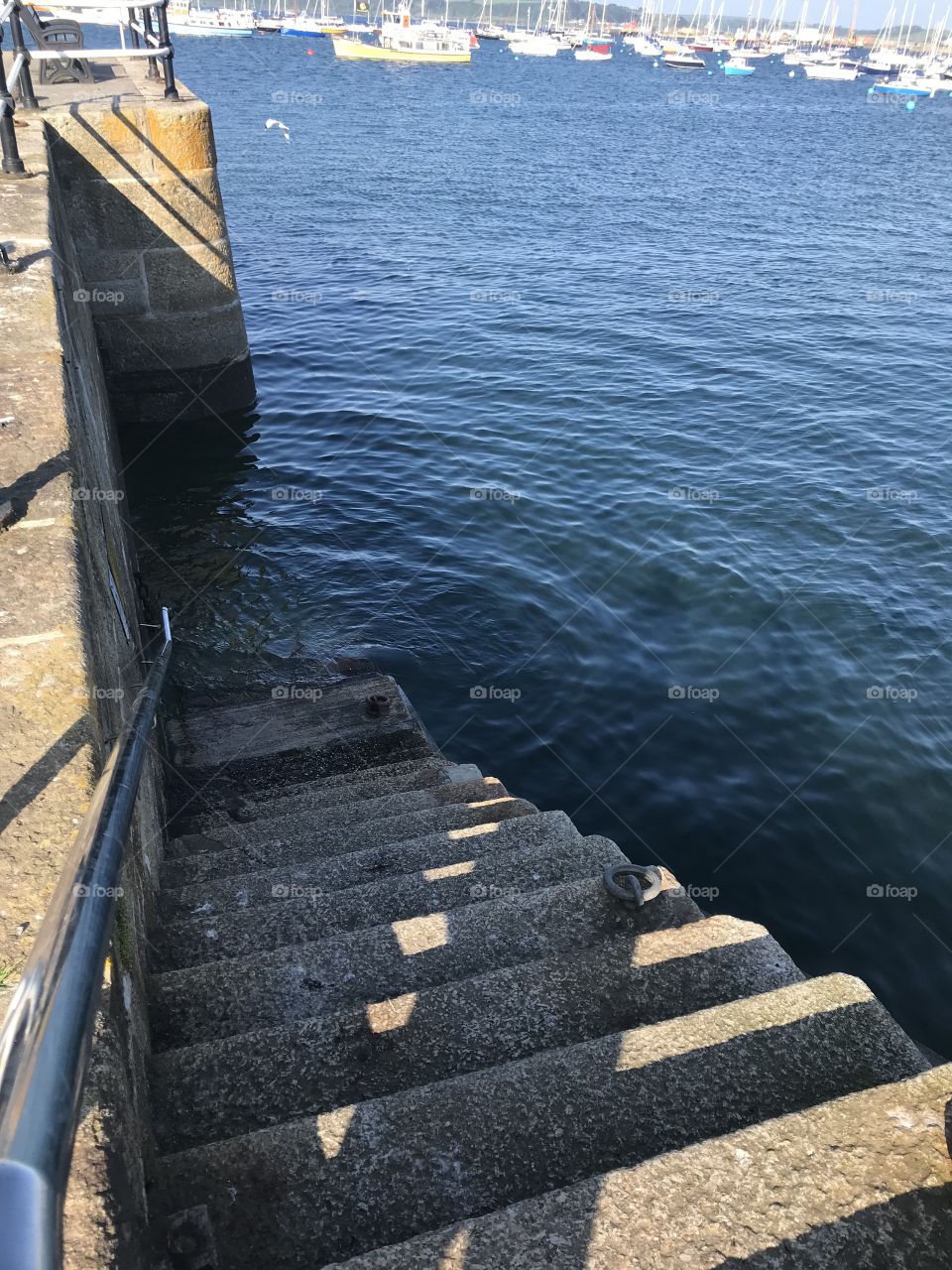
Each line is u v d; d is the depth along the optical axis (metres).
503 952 3.29
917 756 7.97
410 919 3.53
